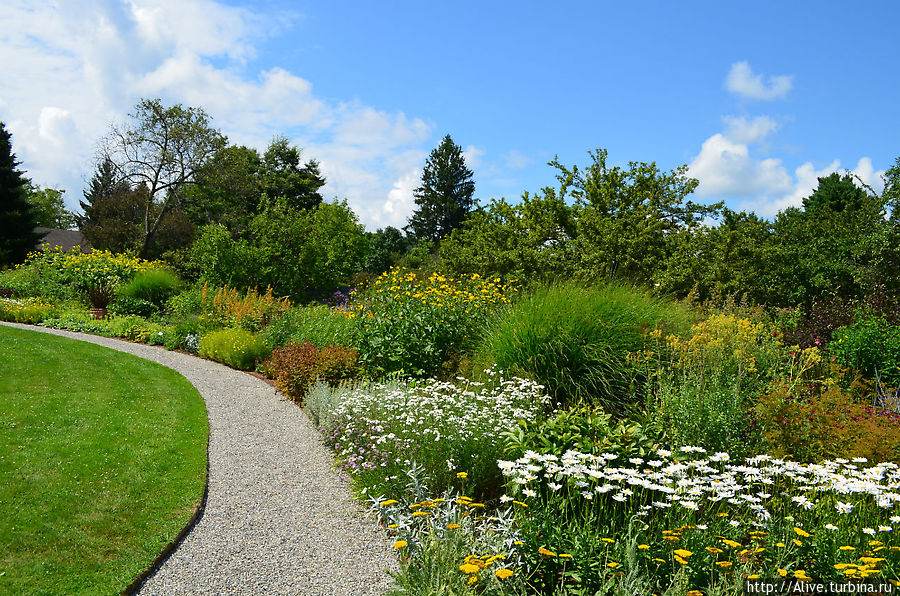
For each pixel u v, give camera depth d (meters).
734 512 3.49
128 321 13.56
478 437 4.48
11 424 5.71
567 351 6.25
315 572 3.46
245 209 31.58
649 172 14.71
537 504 3.40
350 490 4.77
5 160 29.92
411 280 9.27
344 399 6.02
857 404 5.17
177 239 29.77
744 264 13.93
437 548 3.11
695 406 4.86
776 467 3.81
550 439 4.37
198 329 12.39
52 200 47.81
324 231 23.28
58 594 3.11
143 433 5.88
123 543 3.71
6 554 3.45
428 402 5.11
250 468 5.23
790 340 9.47
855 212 16.56
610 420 5.50
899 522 3.18
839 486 3.30
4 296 15.97
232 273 18.97
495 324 7.63
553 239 14.49
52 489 4.35
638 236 12.95
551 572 3.02
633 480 3.41
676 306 8.41
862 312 9.31
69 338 11.12
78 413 6.30
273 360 8.92
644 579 2.82
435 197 48.34
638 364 6.15
